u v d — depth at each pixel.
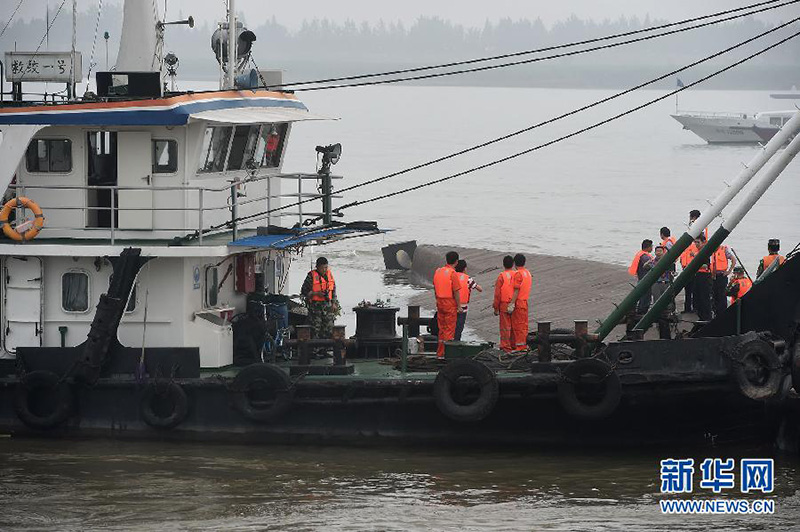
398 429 38.75
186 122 38.72
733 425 38.34
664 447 38.53
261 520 33.47
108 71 40.94
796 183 165.62
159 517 33.66
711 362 37.34
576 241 111.06
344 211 137.00
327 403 38.62
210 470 37.34
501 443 38.59
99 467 37.66
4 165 39.88
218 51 44.16
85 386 39.19
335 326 39.50
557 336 39.53
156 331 39.56
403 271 94.12
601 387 37.56
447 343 40.12
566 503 34.72
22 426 40.22
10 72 42.34
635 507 34.47
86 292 39.97
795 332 37.97
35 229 39.72
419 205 144.12
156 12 44.06
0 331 40.22
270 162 45.06
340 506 34.34
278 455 38.69
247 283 41.88
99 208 38.94
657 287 50.25
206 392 38.91
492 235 115.94
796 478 36.56
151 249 38.41
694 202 145.38
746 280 49.03
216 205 41.72
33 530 32.72
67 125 39.56
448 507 34.38
